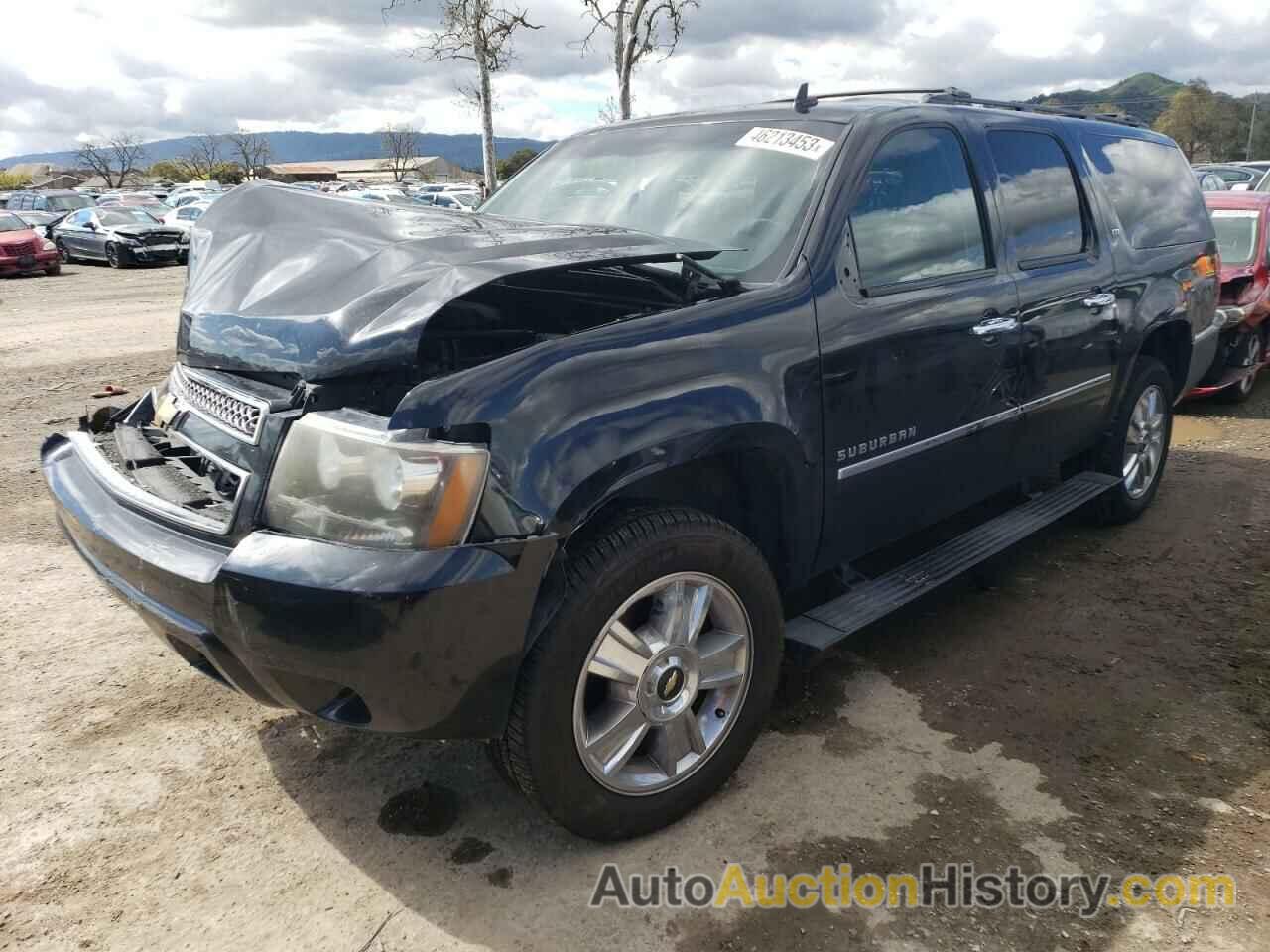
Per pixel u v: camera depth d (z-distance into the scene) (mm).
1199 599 4082
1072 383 4082
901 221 3234
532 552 2146
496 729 2254
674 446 2412
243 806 2740
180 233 23359
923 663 3553
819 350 2824
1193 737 3068
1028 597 4125
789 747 3023
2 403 7793
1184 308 4840
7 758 2955
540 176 3961
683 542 2457
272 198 3051
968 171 3576
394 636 2039
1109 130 4656
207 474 2562
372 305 2297
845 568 3369
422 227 2762
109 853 2551
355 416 2217
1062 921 2305
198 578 2207
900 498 3270
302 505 2189
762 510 2904
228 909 2352
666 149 3611
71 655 3592
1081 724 3148
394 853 2549
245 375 2543
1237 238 7605
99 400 7902
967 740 3059
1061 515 4113
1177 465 6047
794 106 3488
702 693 2705
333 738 3078
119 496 2592
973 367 3422
